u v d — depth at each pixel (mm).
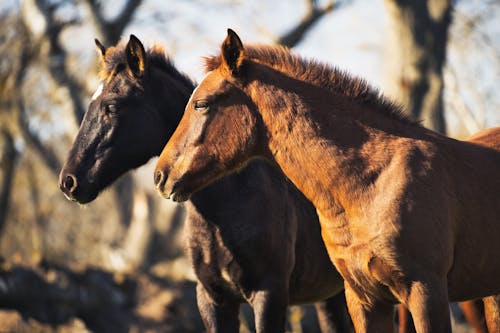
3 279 15945
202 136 8750
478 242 8711
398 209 8227
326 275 11477
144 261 42719
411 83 24078
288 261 10672
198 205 10344
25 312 16125
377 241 8266
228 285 10539
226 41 8680
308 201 11273
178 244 45469
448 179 8609
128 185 50094
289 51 9086
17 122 38031
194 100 8852
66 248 46844
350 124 8734
